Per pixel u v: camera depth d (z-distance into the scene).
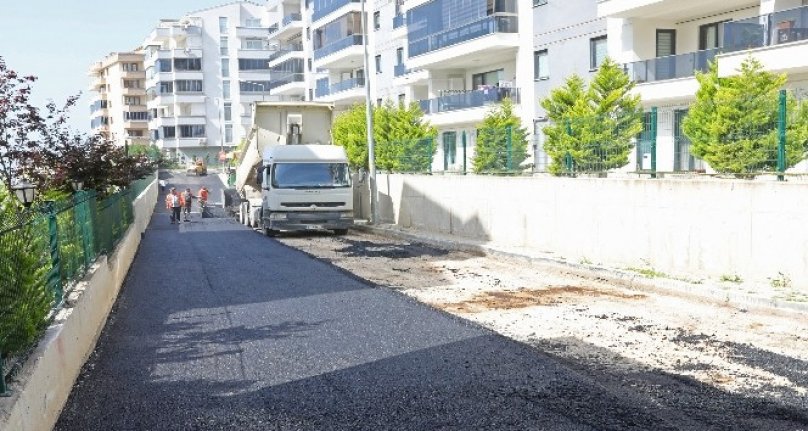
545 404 5.63
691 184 11.33
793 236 9.70
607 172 14.20
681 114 12.79
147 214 31.97
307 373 6.71
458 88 36.47
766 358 6.77
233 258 16.36
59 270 7.23
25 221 6.02
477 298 10.48
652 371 6.44
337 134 32.66
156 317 9.59
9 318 5.13
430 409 5.61
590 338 7.75
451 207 19.59
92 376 6.81
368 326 8.64
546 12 27.77
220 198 53.62
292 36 70.44
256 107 23.45
